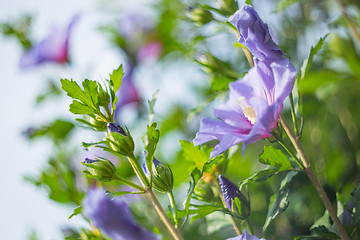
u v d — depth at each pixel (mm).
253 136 522
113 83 564
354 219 567
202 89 813
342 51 703
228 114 540
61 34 859
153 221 659
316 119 743
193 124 815
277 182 708
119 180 546
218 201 589
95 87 555
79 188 671
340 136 734
